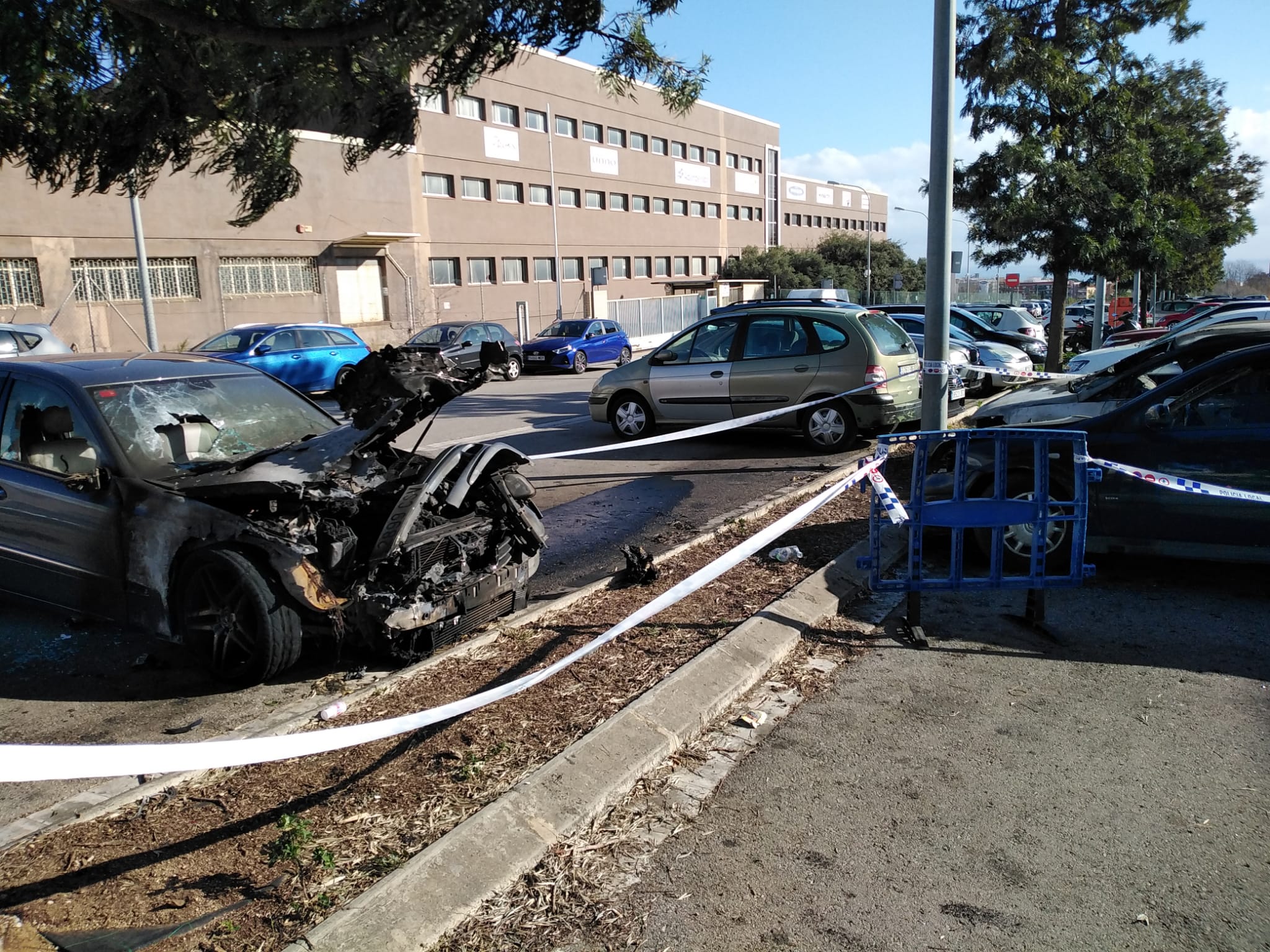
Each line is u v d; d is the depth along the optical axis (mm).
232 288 27766
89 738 4020
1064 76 14312
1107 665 4715
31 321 23125
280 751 3004
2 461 5223
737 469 9953
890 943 2736
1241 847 3170
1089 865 3096
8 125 4578
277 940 2615
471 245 37969
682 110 4938
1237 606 5492
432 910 2779
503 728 3930
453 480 5121
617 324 30062
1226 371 5551
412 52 4031
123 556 4707
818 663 4844
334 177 30469
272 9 4320
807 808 3479
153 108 4746
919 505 5047
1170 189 16562
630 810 3477
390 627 4332
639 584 5891
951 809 3447
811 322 10633
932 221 7707
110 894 2855
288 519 4418
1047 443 5047
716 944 2738
